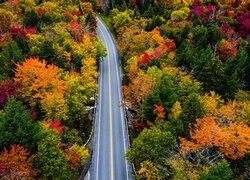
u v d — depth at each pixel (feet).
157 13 345.31
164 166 125.59
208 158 117.60
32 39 194.18
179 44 246.88
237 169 119.34
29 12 240.32
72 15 274.16
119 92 220.43
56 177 118.42
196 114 135.64
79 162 140.97
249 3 322.75
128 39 261.65
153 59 204.85
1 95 145.18
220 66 186.91
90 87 189.16
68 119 166.71
